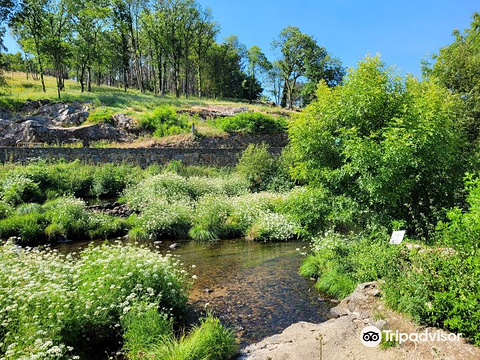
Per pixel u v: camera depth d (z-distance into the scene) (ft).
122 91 126.41
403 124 21.65
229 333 14.38
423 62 54.95
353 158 21.98
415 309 13.12
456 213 14.75
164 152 65.21
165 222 35.01
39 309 12.75
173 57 159.53
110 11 119.34
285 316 17.54
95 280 15.10
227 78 198.90
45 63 105.70
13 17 94.99
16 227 31.12
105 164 56.70
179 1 141.90
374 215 23.47
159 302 15.31
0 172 45.39
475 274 12.25
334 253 22.62
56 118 74.69
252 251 30.45
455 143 25.22
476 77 46.16
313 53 182.70
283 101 202.59
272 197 44.86
